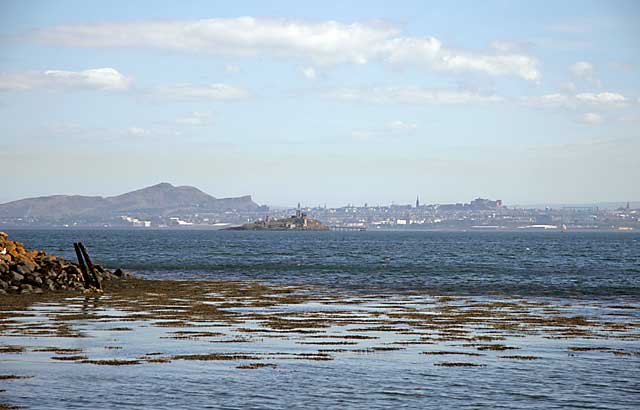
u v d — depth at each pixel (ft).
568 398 70.95
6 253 201.46
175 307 149.69
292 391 72.74
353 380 77.66
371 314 139.33
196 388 73.61
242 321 126.11
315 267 319.88
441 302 167.53
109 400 68.69
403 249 591.37
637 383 77.20
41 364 84.58
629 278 260.83
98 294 178.19
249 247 613.11
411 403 68.74
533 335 111.24
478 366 85.40
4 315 132.26
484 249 601.62
